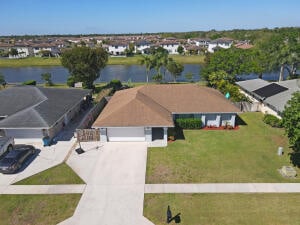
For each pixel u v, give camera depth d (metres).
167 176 21.95
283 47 52.38
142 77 73.12
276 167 23.20
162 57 59.66
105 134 27.91
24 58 112.94
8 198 19.58
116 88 53.28
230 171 22.66
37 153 26.20
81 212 17.98
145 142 28.06
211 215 17.53
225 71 51.69
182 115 32.25
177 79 68.12
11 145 27.19
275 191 19.86
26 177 22.16
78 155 25.58
